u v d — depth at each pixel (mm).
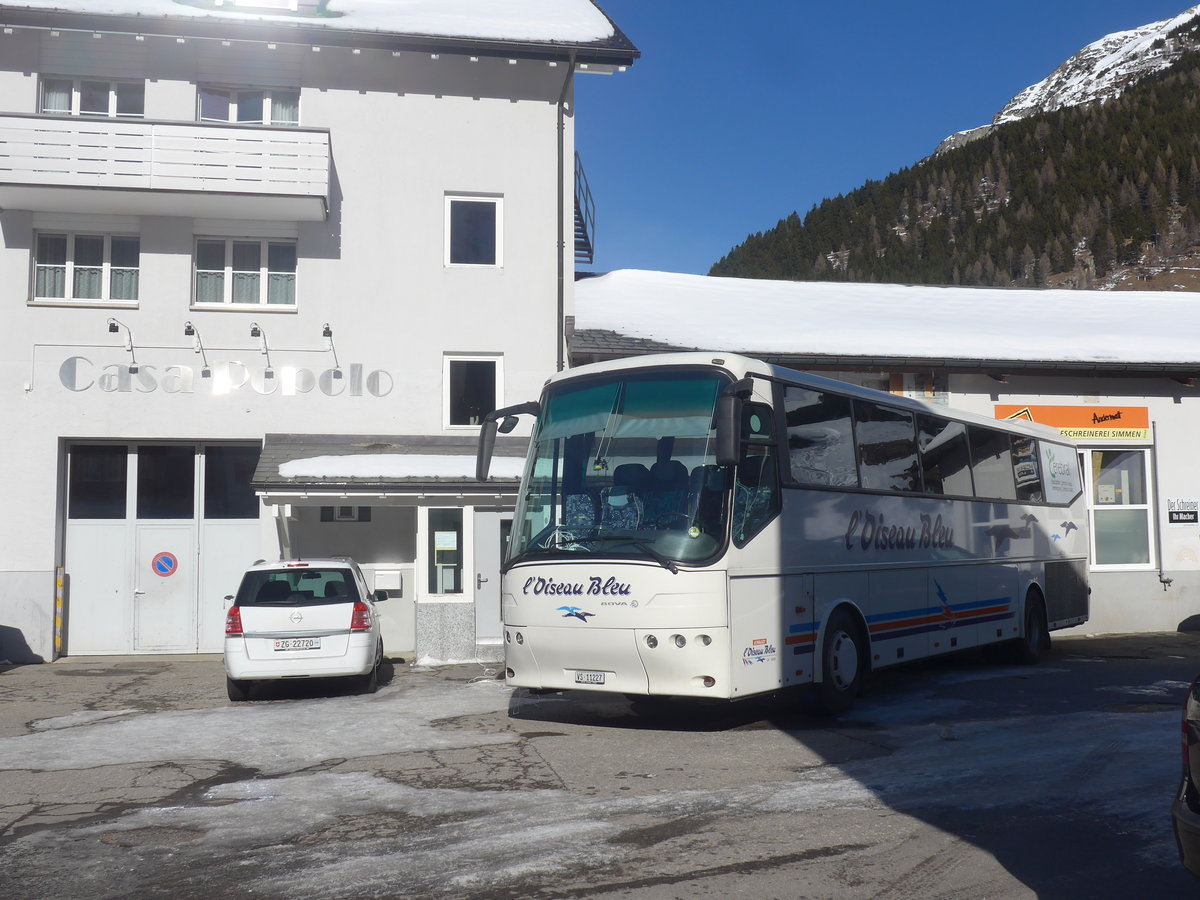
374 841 6500
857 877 5668
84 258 19062
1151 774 7945
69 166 17766
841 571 11258
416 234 19672
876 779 7910
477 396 19734
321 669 12625
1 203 18344
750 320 21859
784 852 6113
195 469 19062
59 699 13359
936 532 13352
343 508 18672
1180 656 16375
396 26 19797
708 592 9406
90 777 8594
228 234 19312
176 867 6094
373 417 19219
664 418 10039
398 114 19859
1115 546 21062
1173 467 21109
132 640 18719
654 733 10016
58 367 18469
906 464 12906
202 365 18812
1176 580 20969
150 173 17953
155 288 18859
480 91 20125
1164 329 23234
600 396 10477
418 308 19531
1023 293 28250
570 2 22672
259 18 19406
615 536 9828
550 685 10094
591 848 6238
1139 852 6062
